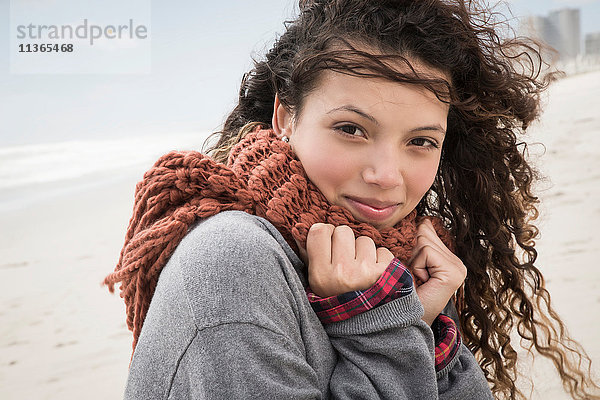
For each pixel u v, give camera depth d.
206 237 1.06
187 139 11.36
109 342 4.25
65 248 5.98
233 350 0.97
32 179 8.66
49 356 4.05
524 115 1.51
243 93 1.58
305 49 1.27
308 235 1.18
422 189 1.24
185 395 0.99
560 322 1.76
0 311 4.65
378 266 1.17
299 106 1.23
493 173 1.61
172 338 1.01
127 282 1.19
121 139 11.61
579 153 6.32
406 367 1.14
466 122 1.51
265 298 1.02
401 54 1.19
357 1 1.22
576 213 4.95
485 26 1.40
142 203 1.19
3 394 3.60
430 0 1.23
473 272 1.66
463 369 1.30
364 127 1.16
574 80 11.30
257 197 1.19
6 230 6.47
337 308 1.13
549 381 2.91
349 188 1.19
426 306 1.35
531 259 1.71
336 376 1.12
